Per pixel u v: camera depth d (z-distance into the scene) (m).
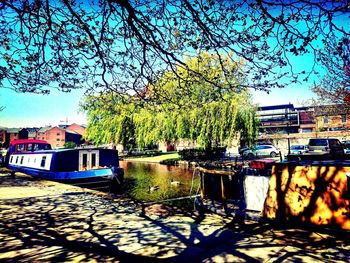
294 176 6.91
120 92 5.87
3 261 4.77
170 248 5.33
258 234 6.33
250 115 26.44
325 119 44.62
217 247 5.34
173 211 8.81
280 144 40.03
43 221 7.52
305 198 6.62
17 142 27.09
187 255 4.95
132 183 19.33
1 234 6.34
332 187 6.30
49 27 4.52
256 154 26.41
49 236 6.18
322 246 5.41
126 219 7.71
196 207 9.32
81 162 18.16
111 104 6.96
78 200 10.66
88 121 38.06
